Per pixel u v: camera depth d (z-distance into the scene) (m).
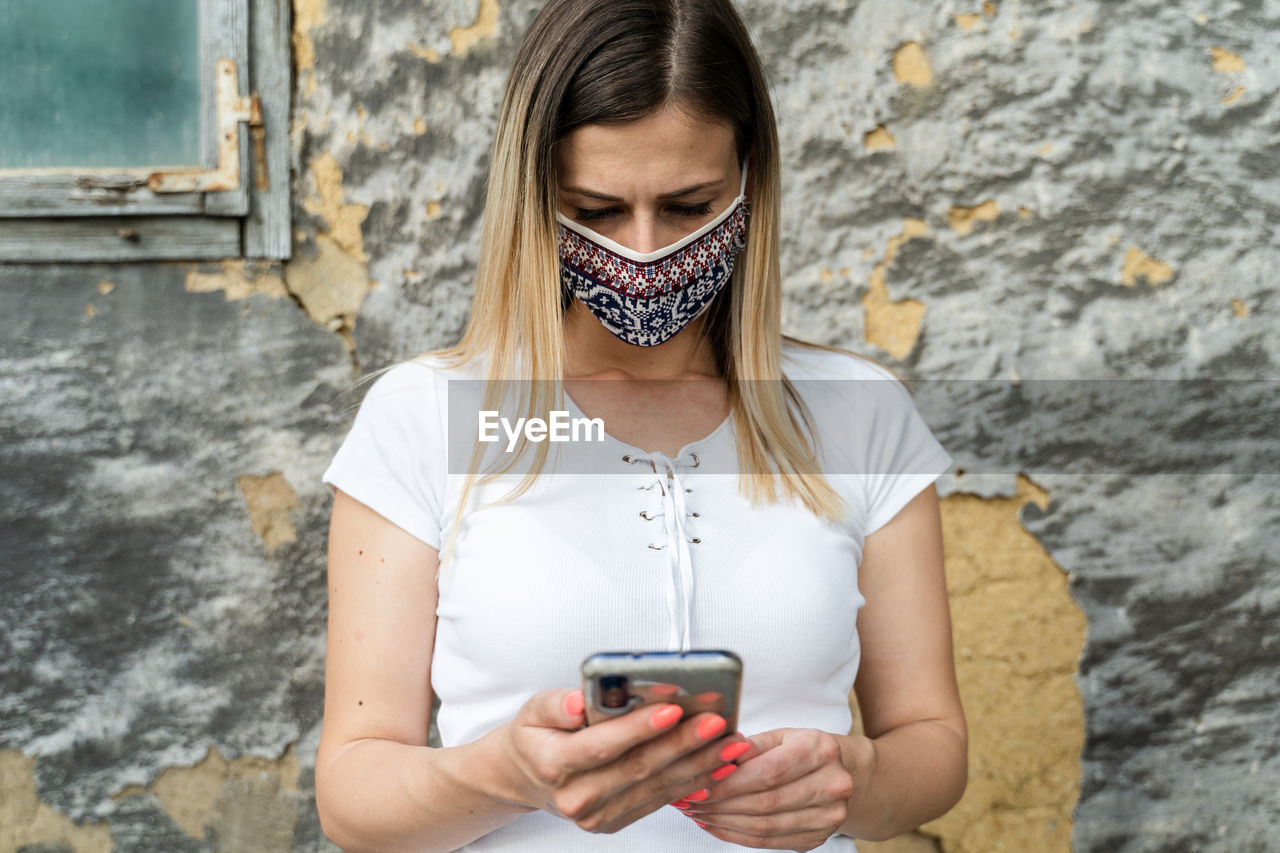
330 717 1.31
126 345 2.22
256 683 2.28
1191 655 2.38
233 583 2.27
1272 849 2.40
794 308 2.36
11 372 2.19
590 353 1.46
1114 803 2.39
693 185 1.28
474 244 2.31
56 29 2.20
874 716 1.43
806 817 1.12
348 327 2.29
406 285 2.29
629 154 1.26
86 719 2.24
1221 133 2.32
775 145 1.42
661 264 1.33
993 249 2.35
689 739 1.00
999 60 2.31
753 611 1.26
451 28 2.27
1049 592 2.37
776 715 1.28
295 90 2.24
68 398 2.21
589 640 1.23
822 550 1.31
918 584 1.43
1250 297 2.35
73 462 2.21
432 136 2.28
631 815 1.08
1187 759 2.39
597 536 1.27
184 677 2.26
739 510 1.32
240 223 2.24
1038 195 2.33
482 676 1.24
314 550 2.29
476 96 2.29
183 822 2.28
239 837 2.29
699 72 1.26
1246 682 2.39
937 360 2.36
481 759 1.12
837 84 2.32
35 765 2.23
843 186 2.34
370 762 1.24
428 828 1.19
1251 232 2.34
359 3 2.24
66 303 2.21
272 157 2.24
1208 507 2.37
